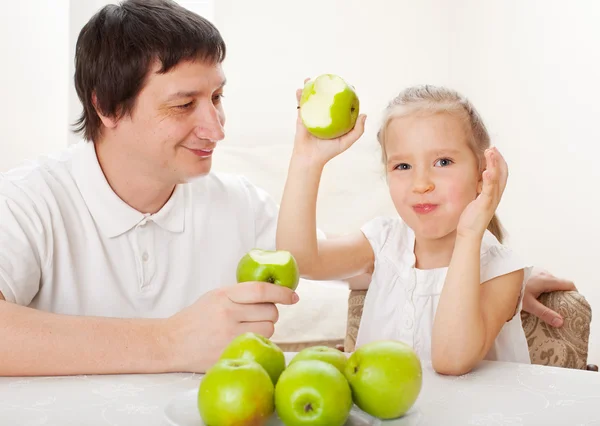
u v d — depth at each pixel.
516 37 3.26
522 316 1.60
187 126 1.26
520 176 3.29
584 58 2.88
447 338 1.10
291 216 1.34
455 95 1.40
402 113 1.37
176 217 1.45
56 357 1.00
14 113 2.97
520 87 3.24
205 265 1.50
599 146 2.80
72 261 1.36
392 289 1.52
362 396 0.79
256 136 3.54
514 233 3.35
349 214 2.88
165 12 1.24
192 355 1.02
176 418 0.79
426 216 1.36
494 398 0.94
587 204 2.89
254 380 0.74
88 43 1.27
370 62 3.56
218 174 1.62
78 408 0.87
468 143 1.37
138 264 1.41
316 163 1.31
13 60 2.95
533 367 1.10
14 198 1.30
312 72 3.53
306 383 0.72
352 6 3.52
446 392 0.96
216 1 3.44
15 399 0.90
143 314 1.43
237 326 1.02
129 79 1.22
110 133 1.33
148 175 1.34
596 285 2.86
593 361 2.91
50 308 1.36
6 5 2.91
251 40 3.49
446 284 1.16
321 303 2.42
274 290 1.01
